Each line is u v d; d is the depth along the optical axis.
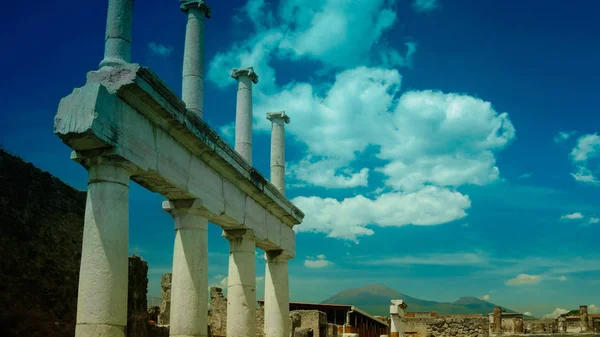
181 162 16.89
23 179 18.64
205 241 18.14
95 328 12.98
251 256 22.12
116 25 14.62
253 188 21.67
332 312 50.34
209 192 18.53
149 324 24.03
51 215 19.61
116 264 13.51
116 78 13.91
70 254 20.27
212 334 34.38
